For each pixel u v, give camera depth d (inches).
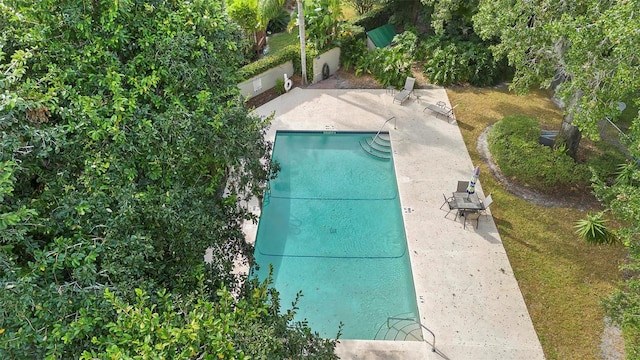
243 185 368.5
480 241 487.2
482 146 630.5
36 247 237.6
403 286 462.6
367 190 583.2
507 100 732.0
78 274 225.5
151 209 268.1
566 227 501.0
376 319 430.3
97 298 227.8
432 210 528.1
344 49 804.6
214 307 251.0
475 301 424.8
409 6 864.9
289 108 717.9
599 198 397.4
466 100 734.5
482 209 498.6
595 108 375.2
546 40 454.9
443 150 624.1
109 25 292.5
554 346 386.0
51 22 285.7
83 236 246.8
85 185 253.3
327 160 631.8
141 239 254.4
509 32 473.4
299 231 526.6
